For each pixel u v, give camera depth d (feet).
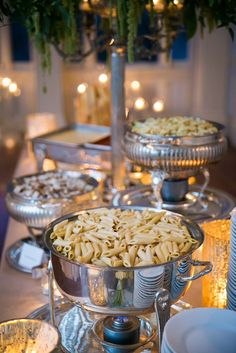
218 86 24.09
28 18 5.97
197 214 6.28
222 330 3.48
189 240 4.01
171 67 24.30
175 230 4.12
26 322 3.63
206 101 24.30
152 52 7.50
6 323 3.61
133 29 5.80
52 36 6.86
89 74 23.70
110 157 8.20
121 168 7.63
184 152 5.83
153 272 3.57
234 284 4.04
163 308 3.66
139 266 3.55
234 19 6.27
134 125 6.77
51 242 4.03
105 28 7.17
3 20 5.32
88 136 9.26
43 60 7.22
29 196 5.93
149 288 3.60
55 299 4.89
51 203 5.84
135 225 4.20
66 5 5.68
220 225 4.89
